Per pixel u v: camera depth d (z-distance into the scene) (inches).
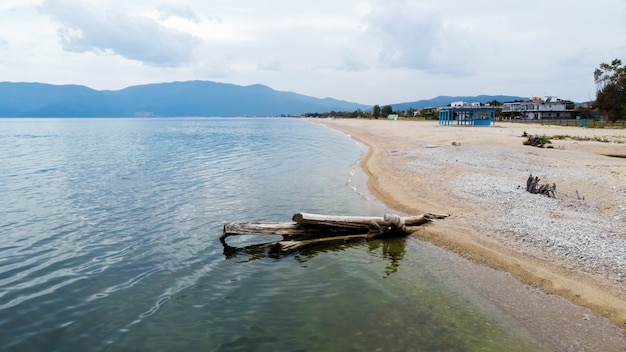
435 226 522.3
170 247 466.9
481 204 609.9
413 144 1578.5
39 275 383.6
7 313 308.2
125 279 375.6
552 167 887.1
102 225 554.3
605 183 705.6
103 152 1609.3
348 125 4220.0
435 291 345.7
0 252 446.9
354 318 301.1
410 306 319.0
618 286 335.6
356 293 344.5
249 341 271.7
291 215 604.1
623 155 1105.4
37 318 301.3
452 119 3083.2
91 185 848.9
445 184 761.6
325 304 324.5
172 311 313.1
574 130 2126.0
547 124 2910.9
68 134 3282.5
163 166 1148.5
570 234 457.1
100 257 433.4
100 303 326.0
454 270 390.6
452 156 1122.0
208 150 1669.5
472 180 778.2
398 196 703.7
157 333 281.1
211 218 590.2
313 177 936.3
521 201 613.9
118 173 1016.2
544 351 256.2
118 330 284.8
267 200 702.5
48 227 544.1
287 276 384.2
